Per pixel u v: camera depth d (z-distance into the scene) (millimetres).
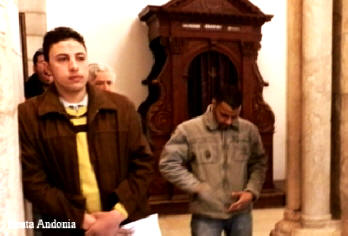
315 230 2168
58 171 1468
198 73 4789
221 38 4695
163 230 4117
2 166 952
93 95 1526
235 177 2230
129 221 1553
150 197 4594
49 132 1456
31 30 4055
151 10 4488
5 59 970
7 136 981
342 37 2121
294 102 2295
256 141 2316
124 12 5074
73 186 1473
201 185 2201
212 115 2248
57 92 1524
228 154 2230
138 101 5164
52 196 1424
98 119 1511
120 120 1541
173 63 4590
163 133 4609
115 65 5082
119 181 1544
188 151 2256
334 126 2227
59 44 1452
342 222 2115
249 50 4789
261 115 4883
